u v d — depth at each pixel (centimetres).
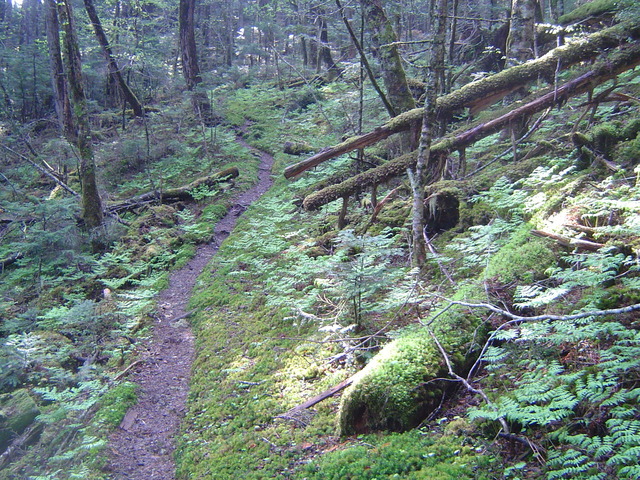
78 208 1230
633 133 673
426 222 751
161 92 2597
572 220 519
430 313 520
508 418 348
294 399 523
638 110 774
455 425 380
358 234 802
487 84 823
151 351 730
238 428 509
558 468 305
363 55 972
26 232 1202
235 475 438
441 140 767
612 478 276
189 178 1606
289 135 1850
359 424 432
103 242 1162
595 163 654
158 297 912
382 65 999
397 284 621
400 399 405
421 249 638
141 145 1764
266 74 2917
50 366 715
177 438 540
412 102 992
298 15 2525
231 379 602
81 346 748
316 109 1991
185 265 1051
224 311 800
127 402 607
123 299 915
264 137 1950
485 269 531
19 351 698
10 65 2262
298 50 3341
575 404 332
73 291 1000
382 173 758
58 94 1903
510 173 749
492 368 418
